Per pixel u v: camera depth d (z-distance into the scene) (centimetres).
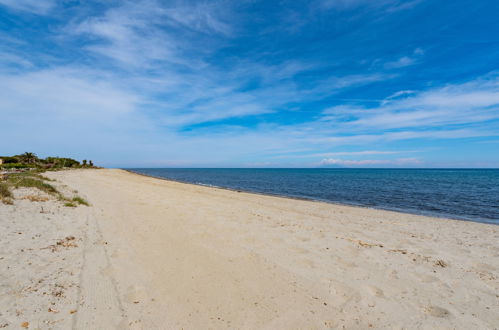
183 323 315
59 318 308
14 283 376
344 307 364
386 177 6044
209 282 425
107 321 310
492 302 385
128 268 466
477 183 3794
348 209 1353
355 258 557
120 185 2253
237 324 317
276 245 632
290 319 330
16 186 1238
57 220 754
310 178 5556
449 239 745
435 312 357
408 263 535
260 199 1680
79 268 450
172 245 605
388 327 321
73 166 6731
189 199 1461
